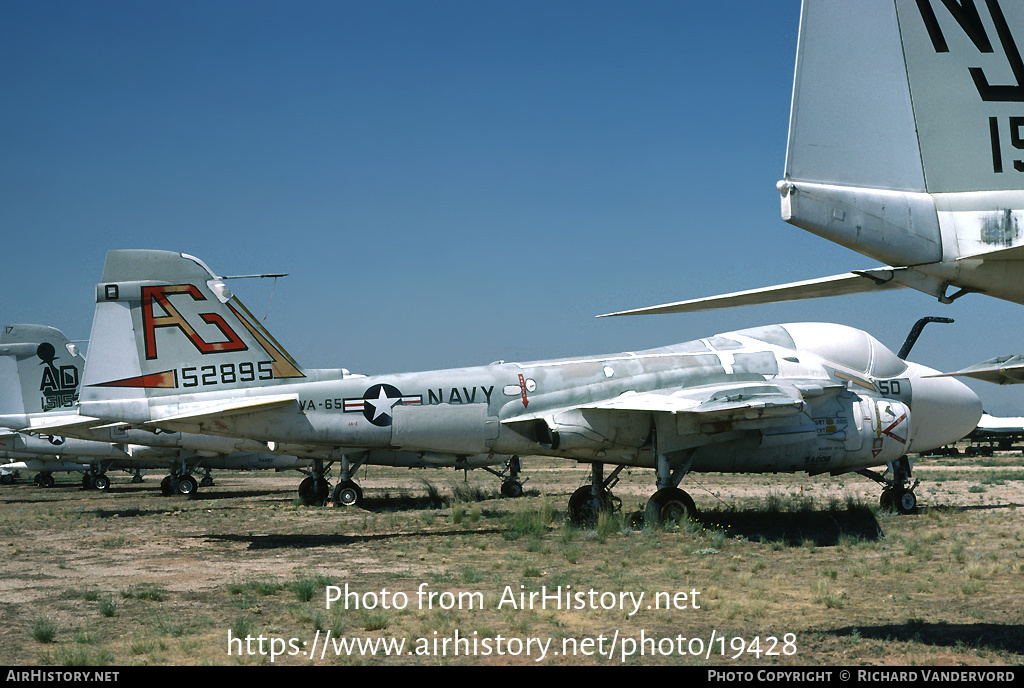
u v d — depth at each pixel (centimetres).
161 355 1512
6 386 3052
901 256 507
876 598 865
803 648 674
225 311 1539
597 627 754
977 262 506
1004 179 516
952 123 516
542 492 2506
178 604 878
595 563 1102
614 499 1723
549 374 1526
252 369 1539
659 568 1060
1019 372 546
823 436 1462
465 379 1503
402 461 2180
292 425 1462
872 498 2130
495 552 1223
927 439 1642
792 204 485
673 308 618
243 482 3859
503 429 1509
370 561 1155
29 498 2850
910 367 1653
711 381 1534
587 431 1452
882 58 512
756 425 1398
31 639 738
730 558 1123
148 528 1652
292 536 1471
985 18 525
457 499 2205
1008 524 1444
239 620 789
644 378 1520
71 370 3136
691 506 1416
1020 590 895
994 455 5881
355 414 1470
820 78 502
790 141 492
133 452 2827
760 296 586
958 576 979
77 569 1125
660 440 1429
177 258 1538
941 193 514
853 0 510
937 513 1578
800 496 2128
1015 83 523
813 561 1101
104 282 1525
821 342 1609
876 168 506
